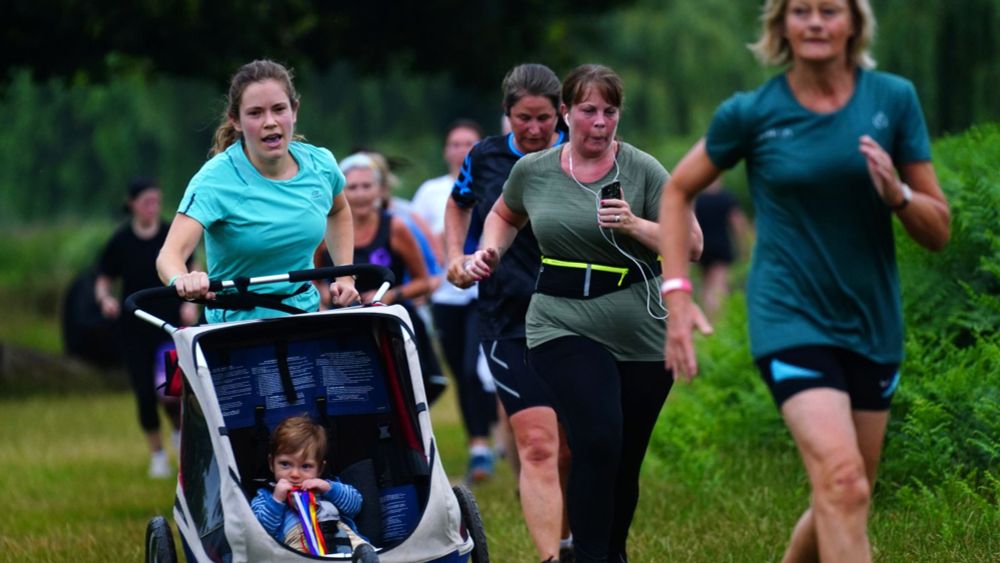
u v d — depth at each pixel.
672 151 78.56
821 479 11.98
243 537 13.94
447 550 14.59
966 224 21.64
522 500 16.92
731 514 20.31
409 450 16.36
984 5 32.75
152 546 16.17
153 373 31.27
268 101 15.70
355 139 99.69
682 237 12.81
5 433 40.25
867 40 12.04
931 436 19.58
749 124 12.26
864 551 11.95
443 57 57.81
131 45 48.12
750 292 12.58
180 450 15.82
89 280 57.06
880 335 12.41
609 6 60.19
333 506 15.26
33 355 55.75
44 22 48.69
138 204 32.31
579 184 16.09
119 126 105.00
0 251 94.50
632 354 16.12
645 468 24.72
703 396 25.86
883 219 12.24
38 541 22.34
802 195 12.11
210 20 48.22
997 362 19.81
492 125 102.19
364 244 25.09
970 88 32.84
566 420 15.91
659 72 86.31
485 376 27.20
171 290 15.23
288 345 16.67
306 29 51.94
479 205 18.58
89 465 33.03
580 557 15.84
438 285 25.59
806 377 12.20
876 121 11.95
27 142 112.69
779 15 12.16
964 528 17.47
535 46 58.12
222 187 15.89
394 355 16.55
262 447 16.28
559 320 16.03
